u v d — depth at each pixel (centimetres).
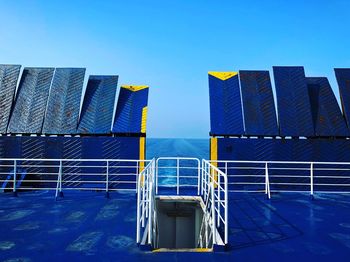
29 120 1374
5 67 1494
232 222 734
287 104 1383
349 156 1287
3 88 1444
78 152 1324
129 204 929
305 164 1282
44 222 723
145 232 607
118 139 1338
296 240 599
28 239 596
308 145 1295
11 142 1325
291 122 1338
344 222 739
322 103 1410
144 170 598
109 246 554
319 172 1284
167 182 2777
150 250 533
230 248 548
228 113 1383
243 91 1441
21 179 1211
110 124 1377
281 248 552
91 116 1401
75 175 1309
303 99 1389
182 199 1016
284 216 795
